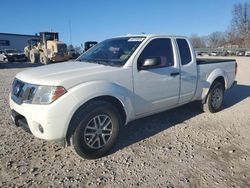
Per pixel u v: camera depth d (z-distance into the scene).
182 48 5.16
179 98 5.11
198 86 5.54
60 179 3.35
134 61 4.24
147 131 4.97
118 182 3.30
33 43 31.66
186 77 5.14
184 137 4.71
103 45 5.09
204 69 5.63
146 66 4.32
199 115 5.99
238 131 5.05
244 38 68.12
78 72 3.81
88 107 3.67
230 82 6.54
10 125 5.16
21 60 32.06
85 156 3.79
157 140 4.57
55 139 3.51
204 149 4.23
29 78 3.81
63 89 3.47
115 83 3.97
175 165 3.72
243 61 25.58
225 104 7.11
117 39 5.04
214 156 4.00
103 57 4.64
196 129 5.11
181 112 6.19
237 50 42.28
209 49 44.09
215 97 6.12
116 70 4.02
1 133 4.74
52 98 3.43
